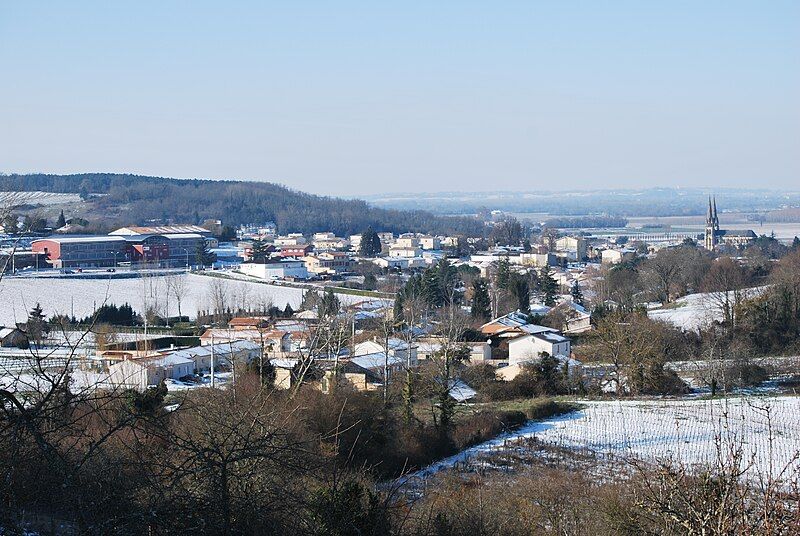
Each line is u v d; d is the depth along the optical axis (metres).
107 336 64.19
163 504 11.16
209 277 130.00
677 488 11.30
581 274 144.12
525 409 49.91
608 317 65.25
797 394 52.03
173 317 92.88
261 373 27.84
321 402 32.19
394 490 16.11
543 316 90.69
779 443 38.53
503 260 129.12
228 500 11.47
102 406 13.31
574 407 51.62
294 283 126.12
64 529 11.66
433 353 57.97
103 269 131.25
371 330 73.06
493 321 80.25
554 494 27.55
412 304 78.00
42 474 11.38
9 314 90.75
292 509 12.91
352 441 31.52
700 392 56.69
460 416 45.66
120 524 10.66
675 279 111.19
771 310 71.06
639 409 50.34
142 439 15.07
